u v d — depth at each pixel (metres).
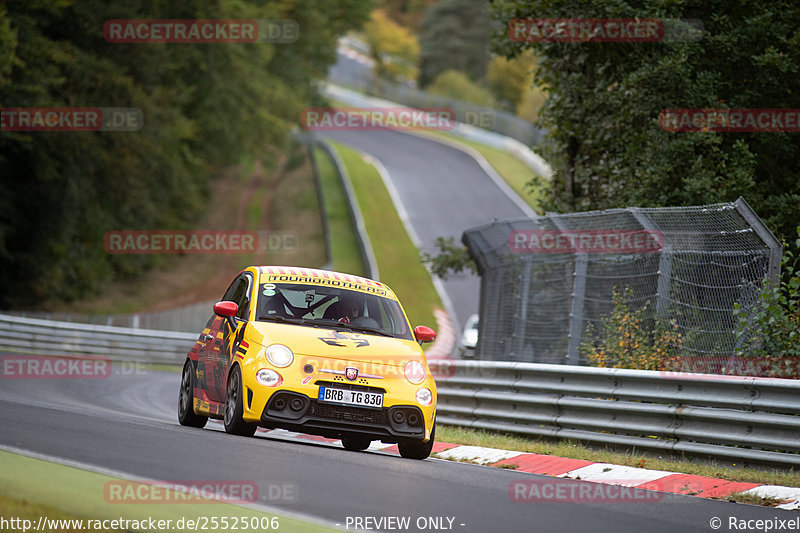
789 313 40.88
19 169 135.25
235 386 32.09
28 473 20.39
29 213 139.25
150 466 22.41
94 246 160.50
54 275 144.50
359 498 20.64
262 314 33.88
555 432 41.25
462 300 144.12
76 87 122.88
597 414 39.72
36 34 113.94
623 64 58.38
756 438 33.03
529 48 63.03
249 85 165.88
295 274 36.25
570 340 47.91
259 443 29.92
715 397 34.88
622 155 59.19
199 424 38.22
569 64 61.72
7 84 106.50
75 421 31.20
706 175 53.03
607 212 45.34
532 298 54.44
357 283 36.84
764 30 55.06
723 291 41.09
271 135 186.00
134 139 127.81
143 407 52.25
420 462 30.91
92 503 18.28
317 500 19.98
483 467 31.75
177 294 162.75
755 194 53.34
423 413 32.06
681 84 54.72
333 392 31.00
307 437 42.72
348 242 178.75
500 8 62.59
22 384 57.47
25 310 142.62
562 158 63.88
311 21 193.62
